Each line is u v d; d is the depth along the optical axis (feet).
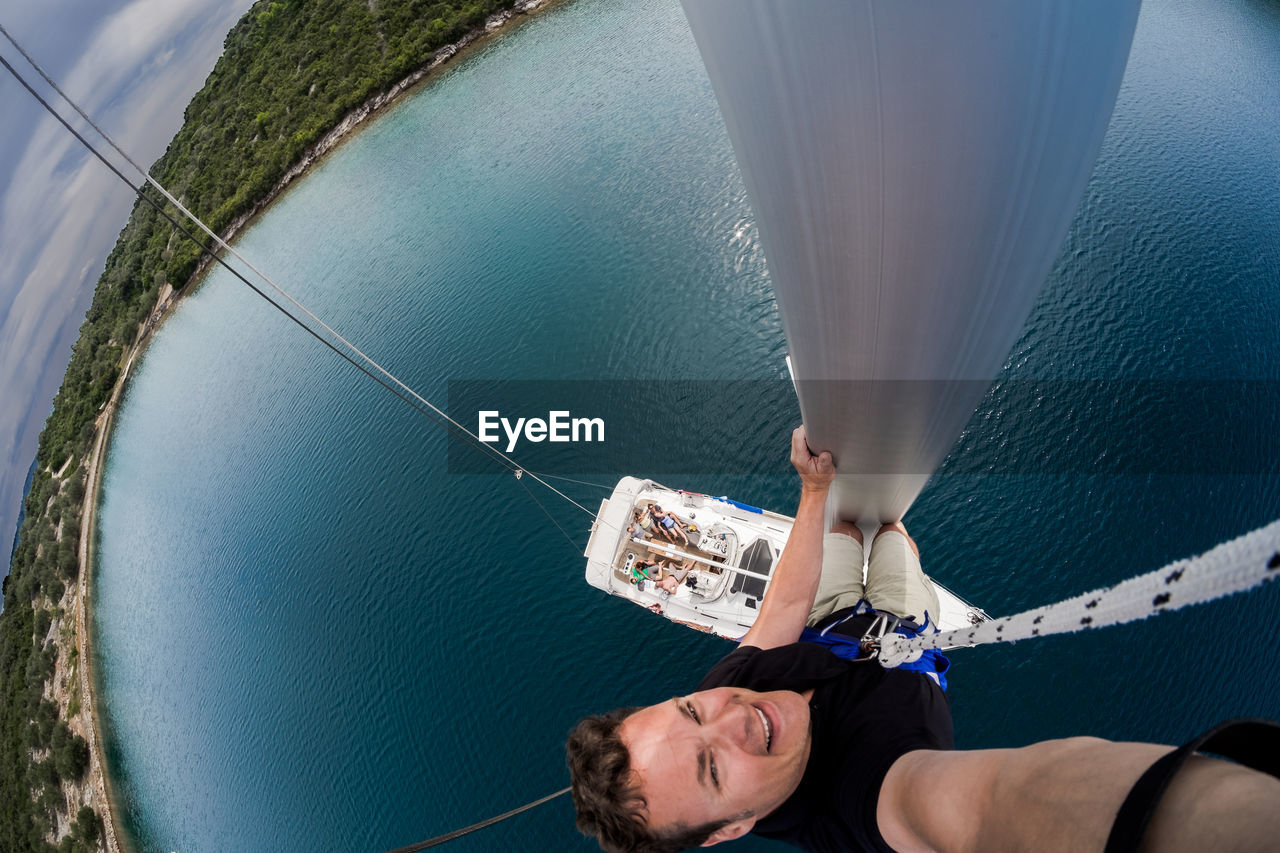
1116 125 97.76
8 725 142.72
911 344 7.81
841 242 6.89
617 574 61.16
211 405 134.92
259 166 161.17
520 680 82.79
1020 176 5.96
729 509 62.08
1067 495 74.23
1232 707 63.87
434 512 96.68
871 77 5.40
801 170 6.47
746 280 98.12
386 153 147.13
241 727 97.30
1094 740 3.18
